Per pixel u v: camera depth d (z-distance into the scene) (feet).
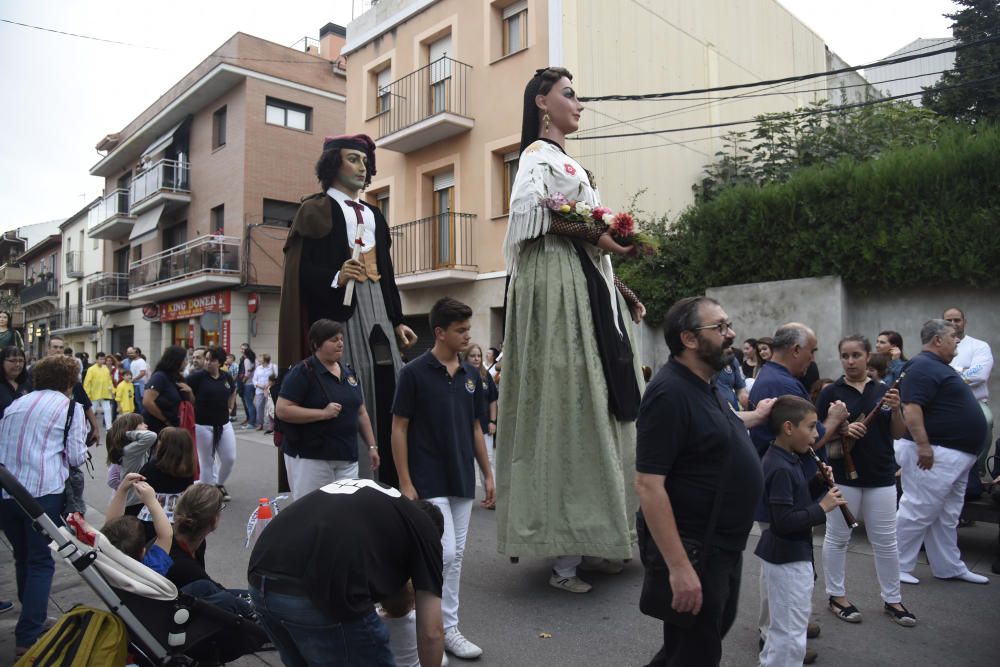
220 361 26.02
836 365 33.42
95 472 34.47
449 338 13.50
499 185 48.24
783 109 64.69
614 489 16.05
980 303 30.94
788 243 35.37
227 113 74.33
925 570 17.76
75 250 117.70
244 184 71.15
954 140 32.17
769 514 10.79
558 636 13.73
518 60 45.93
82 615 9.36
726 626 9.28
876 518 14.21
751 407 13.66
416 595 8.05
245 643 10.34
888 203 32.35
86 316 110.73
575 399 16.52
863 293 34.09
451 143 50.52
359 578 7.52
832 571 14.49
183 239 83.15
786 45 65.92
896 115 50.57
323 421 15.05
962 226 30.40
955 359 22.90
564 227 16.60
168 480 16.38
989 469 22.63
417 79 52.44
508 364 17.44
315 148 76.18
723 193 39.55
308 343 16.61
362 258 17.07
